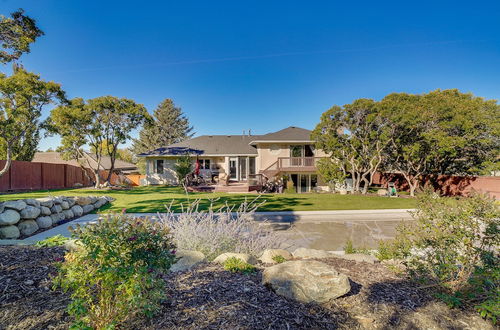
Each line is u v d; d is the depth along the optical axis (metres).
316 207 12.95
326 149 20.45
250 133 29.77
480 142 15.95
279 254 4.83
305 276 2.93
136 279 1.99
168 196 15.57
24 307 2.37
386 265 4.25
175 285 3.03
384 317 2.52
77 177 24.58
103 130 20.88
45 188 20.30
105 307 2.07
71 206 10.16
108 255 2.03
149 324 2.19
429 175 20.67
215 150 25.14
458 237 3.25
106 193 16.70
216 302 2.63
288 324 2.32
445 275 3.07
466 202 3.45
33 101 13.77
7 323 2.11
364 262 4.55
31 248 4.30
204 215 5.91
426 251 3.69
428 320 2.49
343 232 9.21
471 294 2.88
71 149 20.45
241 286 3.05
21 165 18.11
